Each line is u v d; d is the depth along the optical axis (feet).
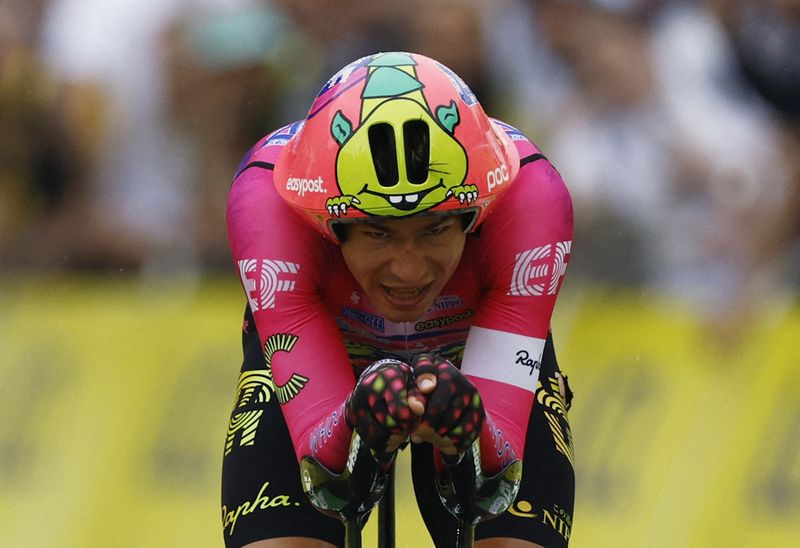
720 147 59.98
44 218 65.00
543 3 61.26
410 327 31.04
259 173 29.58
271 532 29.63
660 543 53.31
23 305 61.87
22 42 65.82
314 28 62.85
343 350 28.71
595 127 60.13
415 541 53.67
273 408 31.14
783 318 55.72
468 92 27.04
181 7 64.08
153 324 59.41
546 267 28.91
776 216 59.00
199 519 55.21
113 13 64.85
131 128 63.98
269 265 28.68
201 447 56.34
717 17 61.52
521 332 28.73
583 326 57.82
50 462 57.47
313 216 26.68
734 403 54.49
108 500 56.34
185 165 63.36
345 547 27.63
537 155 29.84
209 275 61.67
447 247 26.50
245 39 62.54
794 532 51.90
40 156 64.64
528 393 28.58
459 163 25.67
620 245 58.85
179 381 57.77
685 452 54.34
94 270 63.26
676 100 60.54
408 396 24.23
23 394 58.90
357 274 27.09
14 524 56.65
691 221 59.26
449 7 60.59
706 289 57.77
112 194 64.44
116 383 58.39
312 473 26.89
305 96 63.10
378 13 61.82
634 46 60.70
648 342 56.59
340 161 25.77
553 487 30.66
